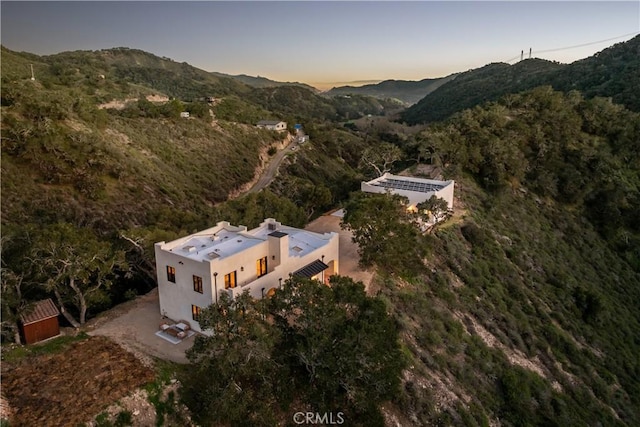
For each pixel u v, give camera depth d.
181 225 36.84
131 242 30.97
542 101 75.38
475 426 23.47
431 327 29.75
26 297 27.69
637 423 30.59
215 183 73.19
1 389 19.20
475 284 37.47
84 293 26.88
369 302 22.61
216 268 24.30
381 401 21.31
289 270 28.56
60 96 66.88
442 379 25.91
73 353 22.42
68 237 25.97
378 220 33.88
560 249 50.50
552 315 38.34
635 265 53.00
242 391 19.62
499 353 30.62
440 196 45.84
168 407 19.80
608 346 37.38
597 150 66.06
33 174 48.19
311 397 20.91
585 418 28.42
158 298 30.44
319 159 108.19
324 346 20.25
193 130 89.81
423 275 35.88
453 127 65.81
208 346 19.53
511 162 58.47
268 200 42.91
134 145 70.25
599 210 57.66
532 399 28.22
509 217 52.75
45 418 17.88
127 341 24.39
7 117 53.12
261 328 20.41
